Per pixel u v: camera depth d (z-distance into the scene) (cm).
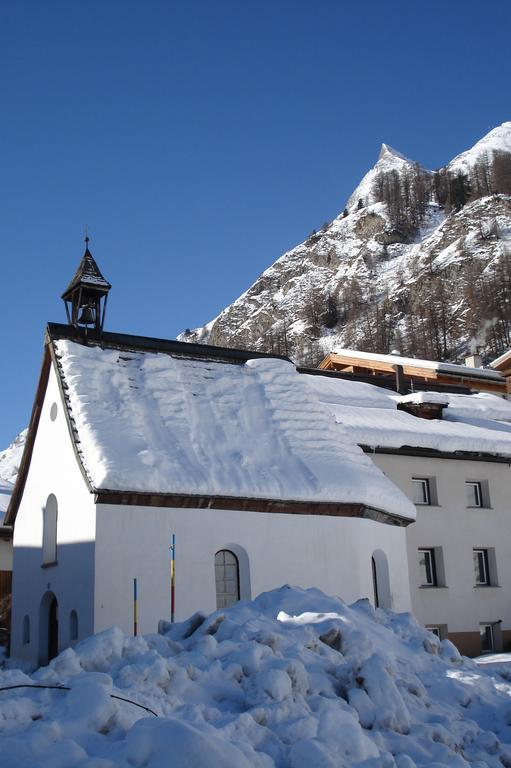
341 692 902
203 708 791
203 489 2005
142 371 2355
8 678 828
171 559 1944
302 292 18425
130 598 1889
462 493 2802
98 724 698
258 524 2081
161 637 1003
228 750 627
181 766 610
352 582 2167
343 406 2881
